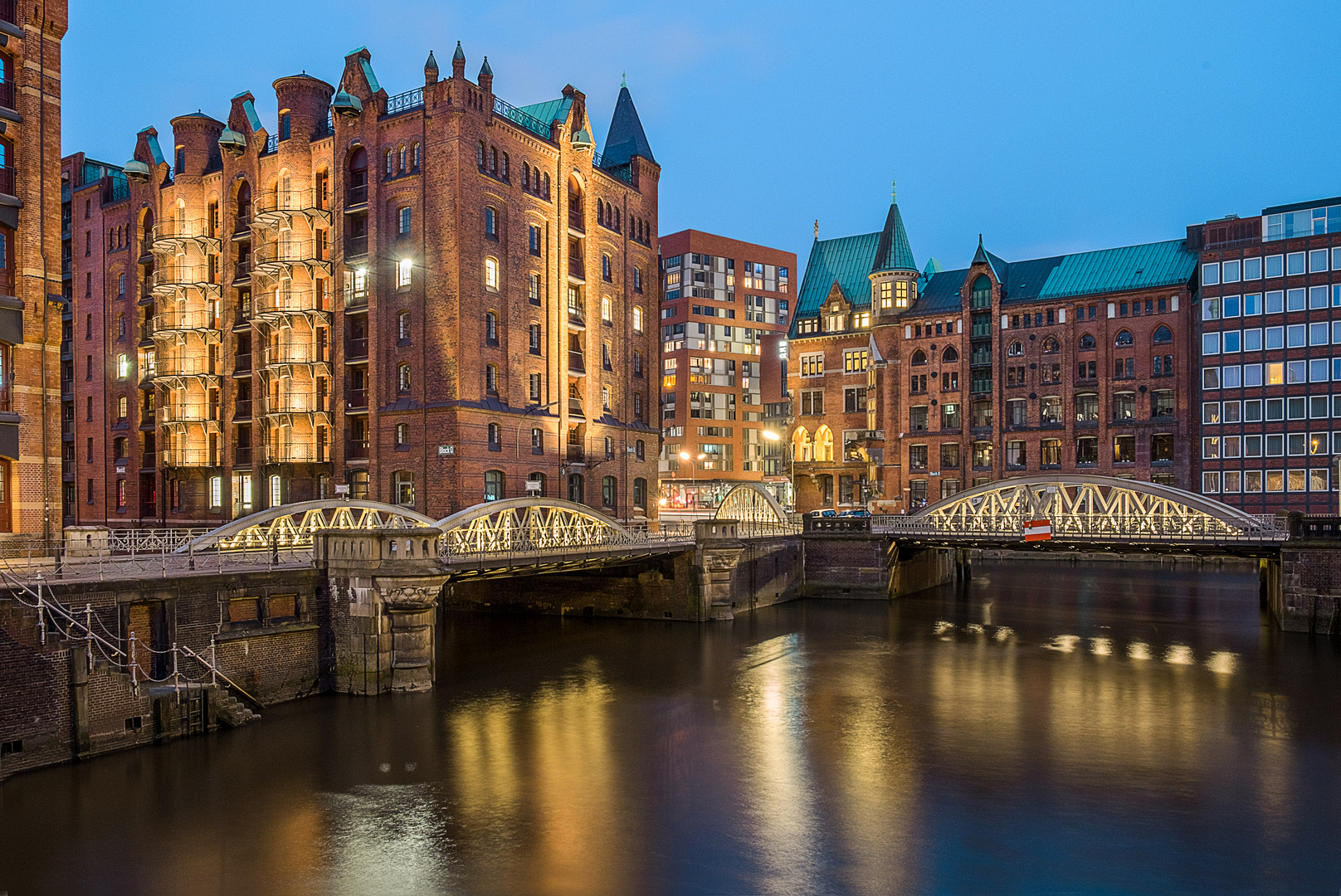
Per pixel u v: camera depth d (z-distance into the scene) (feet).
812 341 307.37
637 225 217.15
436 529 102.94
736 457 377.09
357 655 98.78
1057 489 175.42
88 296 224.94
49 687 72.69
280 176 183.32
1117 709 99.50
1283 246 246.68
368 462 170.91
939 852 61.72
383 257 170.50
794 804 70.74
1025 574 250.16
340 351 174.40
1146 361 261.03
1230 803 70.85
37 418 98.48
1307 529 142.82
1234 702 102.01
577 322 192.85
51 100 101.76
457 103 162.40
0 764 69.26
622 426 206.08
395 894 55.11
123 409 216.33
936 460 285.84
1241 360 250.98
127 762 75.61
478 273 166.81
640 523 207.82
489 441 167.43
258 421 183.93
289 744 82.12
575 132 193.57
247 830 63.82
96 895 54.29
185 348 196.95
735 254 383.04
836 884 56.95
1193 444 257.34
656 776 77.05
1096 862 60.18
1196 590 210.59
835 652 132.46
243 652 90.22
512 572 130.62
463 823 66.08
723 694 106.52
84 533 123.54
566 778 76.02
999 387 277.64
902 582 199.82
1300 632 142.10
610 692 106.83
